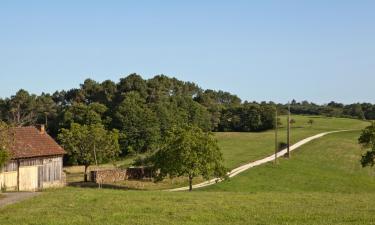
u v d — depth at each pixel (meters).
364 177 87.19
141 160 90.81
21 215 28.11
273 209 30.03
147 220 26.22
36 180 58.88
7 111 145.38
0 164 42.69
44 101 157.75
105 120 131.00
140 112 131.12
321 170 90.94
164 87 180.00
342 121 183.25
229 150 121.31
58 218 26.78
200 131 68.00
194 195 39.66
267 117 168.75
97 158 81.25
